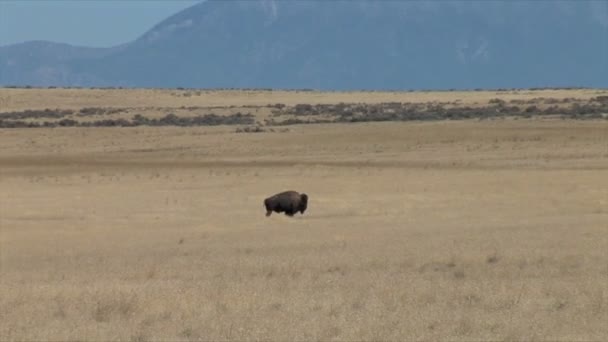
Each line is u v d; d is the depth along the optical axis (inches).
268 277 3353.8
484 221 5300.2
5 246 4857.3
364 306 2615.7
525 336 2226.9
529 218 5388.8
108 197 7106.3
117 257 4271.7
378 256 3838.6
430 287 2952.8
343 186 7426.2
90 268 3878.0
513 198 6496.1
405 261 3656.5
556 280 3075.8
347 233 4862.2
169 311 2551.7
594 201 6190.9
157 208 6417.3
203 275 3481.8
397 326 2333.9
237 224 5516.7
